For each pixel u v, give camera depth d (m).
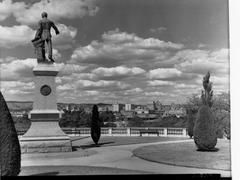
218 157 17.78
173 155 18.81
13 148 13.44
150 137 27.41
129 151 20.41
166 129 27.83
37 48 19.02
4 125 13.39
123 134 28.41
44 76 18.84
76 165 16.52
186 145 22.41
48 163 16.89
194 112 26.19
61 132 18.91
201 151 19.48
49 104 18.81
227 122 24.11
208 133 19.28
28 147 18.16
